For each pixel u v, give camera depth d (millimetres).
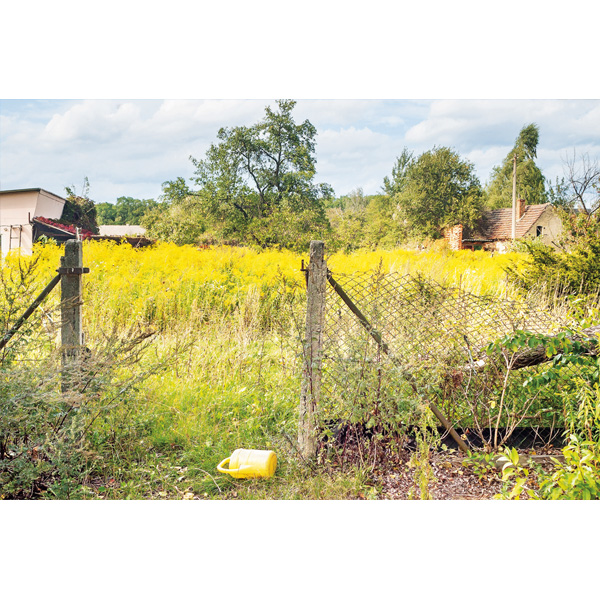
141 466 3588
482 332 4098
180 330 6238
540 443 3996
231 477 3512
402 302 3947
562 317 4281
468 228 31375
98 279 8477
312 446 3625
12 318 3469
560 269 7867
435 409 3760
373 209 35062
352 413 3611
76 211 25031
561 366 3787
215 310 7324
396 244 31328
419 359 3928
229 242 23375
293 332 4008
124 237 15641
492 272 10766
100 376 3426
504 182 38031
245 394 4641
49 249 10547
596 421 3545
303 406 3635
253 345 5676
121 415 3854
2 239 19641
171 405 4305
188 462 3703
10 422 3100
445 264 11688
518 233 29781
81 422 3305
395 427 3605
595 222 8906
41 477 3311
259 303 7090
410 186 33781
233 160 26125
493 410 4051
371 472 3535
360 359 3662
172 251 12117
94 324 6031
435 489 3383
